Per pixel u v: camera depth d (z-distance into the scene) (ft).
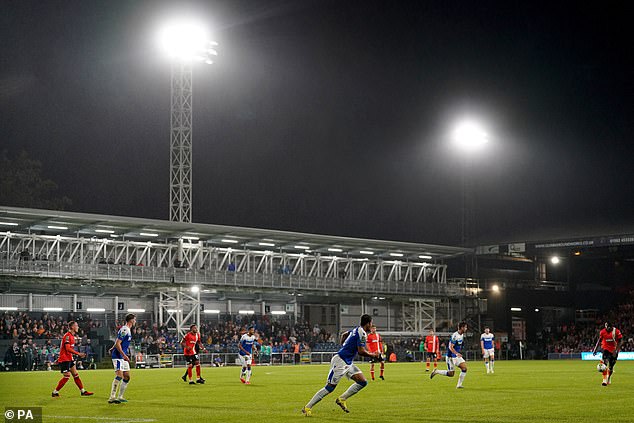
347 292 221.46
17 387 88.58
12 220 174.91
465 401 67.05
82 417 53.78
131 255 196.34
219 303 215.10
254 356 183.21
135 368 162.71
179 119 188.34
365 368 149.07
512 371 133.18
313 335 214.48
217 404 64.59
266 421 51.26
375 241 224.12
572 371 132.57
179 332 187.73
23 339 157.69
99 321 194.08
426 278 246.47
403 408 60.49
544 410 58.85
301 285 213.46
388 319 246.06
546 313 272.92
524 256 271.49
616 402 65.98
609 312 273.95
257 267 217.56
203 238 204.54
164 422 50.55
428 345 139.13
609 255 274.16
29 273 172.86
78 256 192.24
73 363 73.87
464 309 246.27
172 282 189.98
